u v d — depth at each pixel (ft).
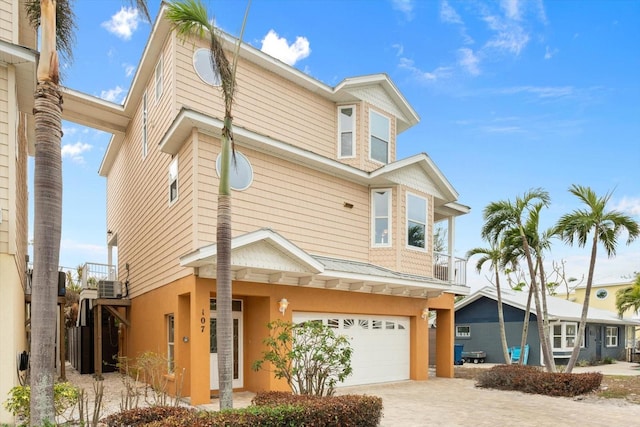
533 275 45.57
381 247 45.75
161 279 39.27
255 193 37.14
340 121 48.06
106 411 28.25
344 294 40.93
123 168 57.31
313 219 41.24
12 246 24.56
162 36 39.01
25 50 25.27
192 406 30.17
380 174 44.57
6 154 24.98
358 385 41.81
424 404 32.78
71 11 20.71
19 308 29.73
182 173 35.50
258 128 41.14
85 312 53.36
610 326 86.33
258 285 35.12
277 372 29.71
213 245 29.86
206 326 31.94
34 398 16.24
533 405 32.94
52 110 17.74
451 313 52.70
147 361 33.01
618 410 31.45
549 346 46.80
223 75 24.35
